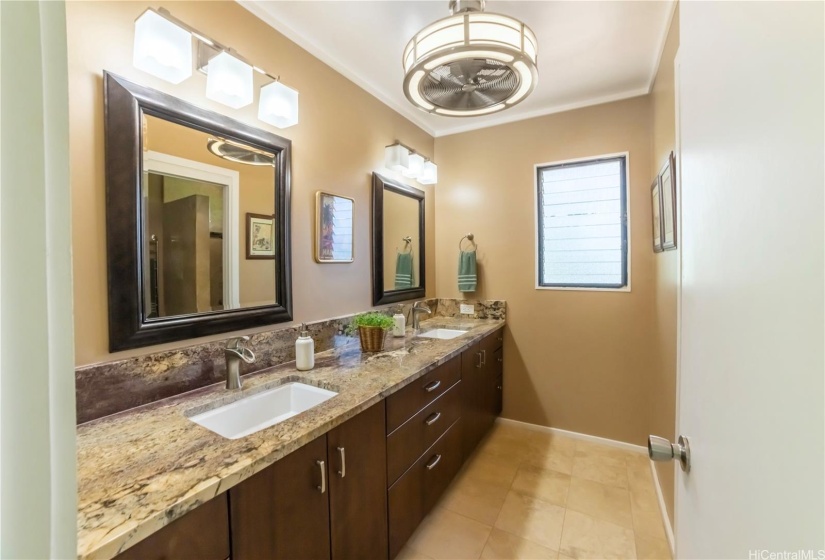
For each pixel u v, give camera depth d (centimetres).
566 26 178
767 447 41
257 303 161
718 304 57
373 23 175
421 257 298
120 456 90
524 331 291
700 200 67
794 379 36
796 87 36
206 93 139
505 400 299
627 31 182
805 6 35
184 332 132
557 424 280
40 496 26
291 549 102
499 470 229
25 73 25
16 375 25
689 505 71
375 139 242
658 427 216
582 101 263
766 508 41
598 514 188
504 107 166
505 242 297
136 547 69
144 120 122
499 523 182
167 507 72
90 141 110
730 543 50
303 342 162
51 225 27
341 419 117
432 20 173
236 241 152
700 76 67
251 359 140
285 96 160
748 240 47
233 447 95
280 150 171
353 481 125
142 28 115
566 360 276
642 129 247
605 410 264
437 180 322
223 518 84
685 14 78
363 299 230
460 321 294
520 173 290
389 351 198
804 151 35
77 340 108
